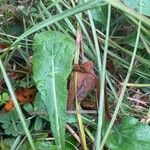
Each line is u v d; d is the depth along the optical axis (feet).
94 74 0.93
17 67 1.01
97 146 0.82
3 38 1.05
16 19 1.08
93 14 1.04
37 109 0.90
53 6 1.09
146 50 1.02
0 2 1.07
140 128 0.88
